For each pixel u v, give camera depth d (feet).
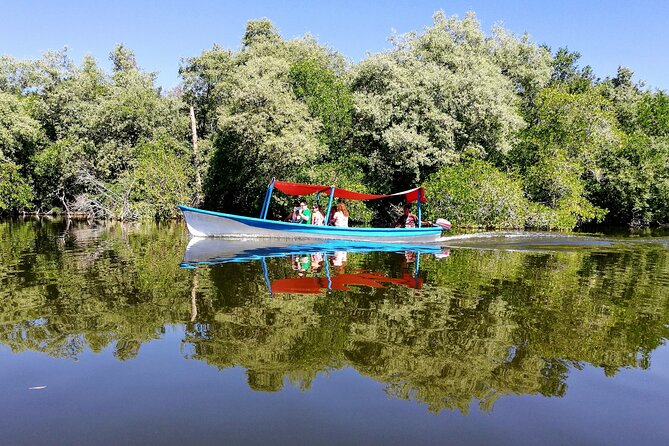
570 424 10.36
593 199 91.66
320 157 79.87
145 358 13.60
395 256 35.70
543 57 111.14
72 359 13.50
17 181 84.23
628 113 103.86
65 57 107.55
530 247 44.01
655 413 10.93
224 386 11.91
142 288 22.22
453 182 71.36
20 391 11.51
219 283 23.59
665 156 88.89
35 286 22.50
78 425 9.95
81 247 38.45
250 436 9.58
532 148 86.84
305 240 46.26
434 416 10.58
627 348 15.15
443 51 86.17
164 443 9.27
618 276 28.30
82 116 96.78
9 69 106.32
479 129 78.79
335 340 15.21
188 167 85.30
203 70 111.14
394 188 86.48
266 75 73.10
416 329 16.52
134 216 77.46
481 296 21.81
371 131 79.10
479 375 12.82
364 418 10.43
